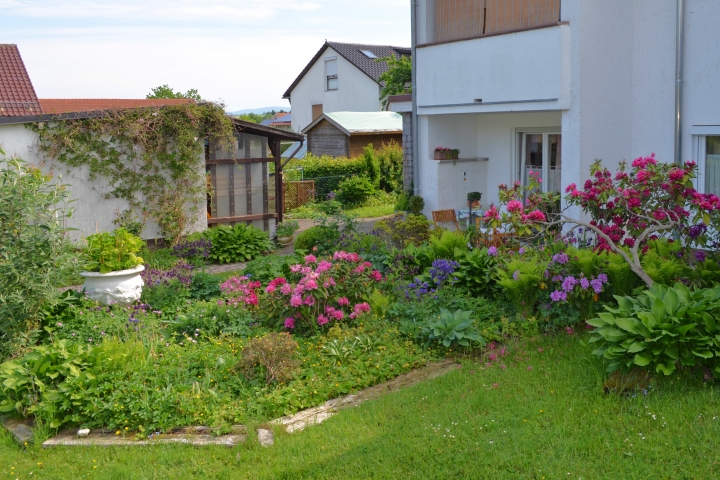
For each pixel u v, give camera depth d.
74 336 8.09
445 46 13.12
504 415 5.48
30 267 7.57
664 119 11.07
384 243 11.88
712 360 5.60
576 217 11.08
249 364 6.55
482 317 8.00
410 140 14.96
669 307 5.79
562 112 11.12
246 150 16.41
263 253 15.31
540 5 11.84
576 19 10.67
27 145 13.56
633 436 4.89
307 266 8.17
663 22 10.88
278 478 4.89
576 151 10.96
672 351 5.59
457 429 5.30
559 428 5.12
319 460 5.08
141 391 6.17
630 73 11.39
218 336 8.02
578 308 7.63
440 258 10.16
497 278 8.51
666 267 7.46
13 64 21.41
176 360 6.98
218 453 5.33
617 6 11.05
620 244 8.23
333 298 7.93
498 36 11.93
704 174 10.68
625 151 11.49
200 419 5.90
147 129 14.48
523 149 14.26
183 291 10.13
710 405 5.20
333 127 29.23
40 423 6.01
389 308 8.25
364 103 35.97
